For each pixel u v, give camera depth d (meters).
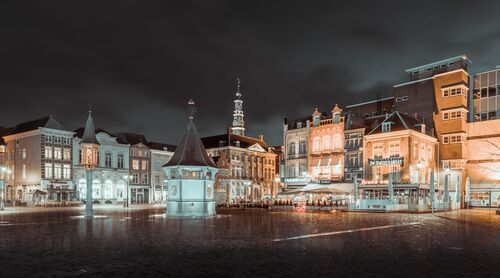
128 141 94.62
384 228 26.31
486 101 66.62
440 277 11.49
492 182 63.50
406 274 11.89
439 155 67.44
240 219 35.38
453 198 65.06
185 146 39.34
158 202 97.81
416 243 18.58
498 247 17.28
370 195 62.25
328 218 37.03
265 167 105.69
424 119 68.69
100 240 19.88
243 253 15.72
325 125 71.88
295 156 76.19
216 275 11.88
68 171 82.06
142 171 95.38
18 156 83.31
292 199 64.75
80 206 70.50
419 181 61.31
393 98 74.69
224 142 97.50
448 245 17.89
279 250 16.47
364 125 69.62
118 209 58.59
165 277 11.66
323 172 71.06
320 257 14.77
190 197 38.44
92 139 39.16
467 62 68.81
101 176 86.69
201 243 18.69
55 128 80.81
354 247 17.27
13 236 21.67
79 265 13.40
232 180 95.06
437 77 68.31
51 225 28.78
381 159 62.31
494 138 63.97
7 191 84.62
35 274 12.09
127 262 13.91
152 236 21.56
